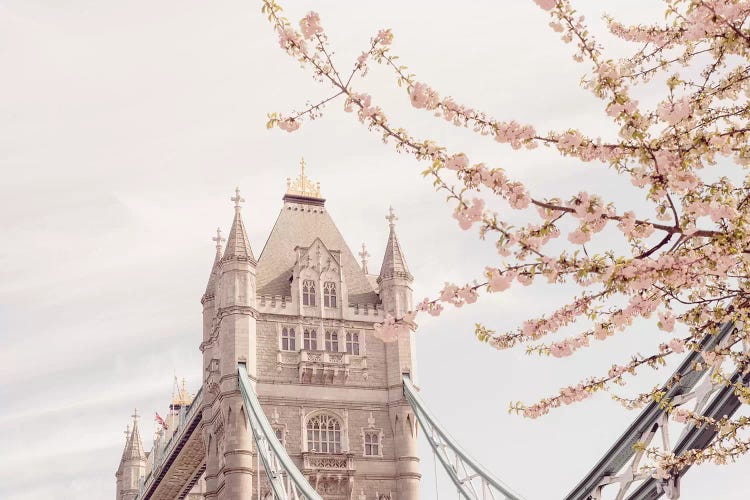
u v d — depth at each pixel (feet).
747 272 47.83
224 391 252.83
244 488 242.99
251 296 265.34
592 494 131.95
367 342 272.72
